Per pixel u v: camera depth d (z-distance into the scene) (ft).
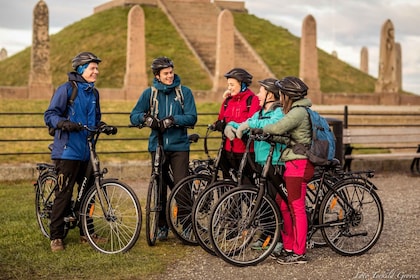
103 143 50.60
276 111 22.26
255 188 21.98
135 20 92.48
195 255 22.74
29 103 67.15
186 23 140.46
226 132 23.45
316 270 21.03
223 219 22.18
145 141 52.60
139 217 22.74
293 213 21.83
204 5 149.59
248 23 152.46
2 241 23.97
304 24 98.32
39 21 88.89
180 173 24.31
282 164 22.30
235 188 21.77
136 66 92.94
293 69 127.24
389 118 67.67
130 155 47.67
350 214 22.98
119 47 128.26
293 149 21.66
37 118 59.21
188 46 129.49
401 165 46.98
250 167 23.72
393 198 34.88
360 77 137.39
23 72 130.31
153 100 24.22
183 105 24.34
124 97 92.02
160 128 23.65
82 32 140.77
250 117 23.63
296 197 21.70
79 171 23.50
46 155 45.70
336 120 39.55
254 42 139.85
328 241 22.77
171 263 21.72
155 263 21.42
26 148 47.73
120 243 23.30
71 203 23.59
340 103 100.37
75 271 20.47
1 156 44.70
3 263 21.13
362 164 45.60
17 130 53.72
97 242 23.56
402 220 28.73
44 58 89.20
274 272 20.83
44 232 24.70
